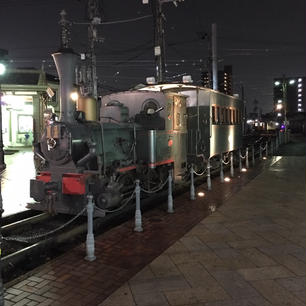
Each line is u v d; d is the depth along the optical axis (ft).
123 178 29.71
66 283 15.40
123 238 21.39
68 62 25.43
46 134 25.91
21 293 14.51
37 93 74.74
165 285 15.07
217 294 14.23
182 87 44.24
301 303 13.47
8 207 28.55
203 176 45.47
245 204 30.01
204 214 26.91
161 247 19.83
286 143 130.62
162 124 33.53
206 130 44.68
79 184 24.58
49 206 25.21
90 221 18.07
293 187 37.96
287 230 22.65
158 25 54.90
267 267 16.84
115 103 32.24
